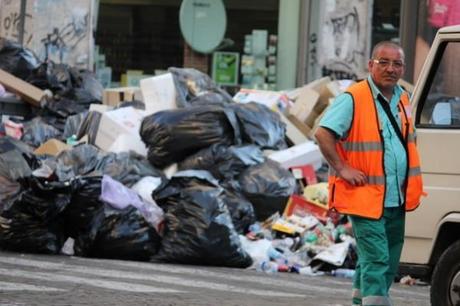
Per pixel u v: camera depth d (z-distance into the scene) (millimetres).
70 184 13555
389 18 22188
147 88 17266
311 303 9875
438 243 8945
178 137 15234
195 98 17516
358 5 22297
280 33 22703
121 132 16344
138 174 14789
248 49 22797
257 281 11867
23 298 9070
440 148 8992
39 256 13359
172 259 13344
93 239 13453
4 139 15156
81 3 22734
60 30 22828
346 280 12906
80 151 15039
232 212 14211
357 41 22359
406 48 21828
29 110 19016
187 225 13266
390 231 8094
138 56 22766
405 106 8172
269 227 14523
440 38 9180
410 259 9047
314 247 13727
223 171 14859
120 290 9977
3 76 18766
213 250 13180
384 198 7867
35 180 13477
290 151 16000
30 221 13523
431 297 8703
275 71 22750
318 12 22531
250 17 22797
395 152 7961
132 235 13375
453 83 9141
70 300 9117
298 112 18078
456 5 21672
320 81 19016
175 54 22797
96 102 19359
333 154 7945
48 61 19938
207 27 22797
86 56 22750
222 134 15352
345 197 7906
